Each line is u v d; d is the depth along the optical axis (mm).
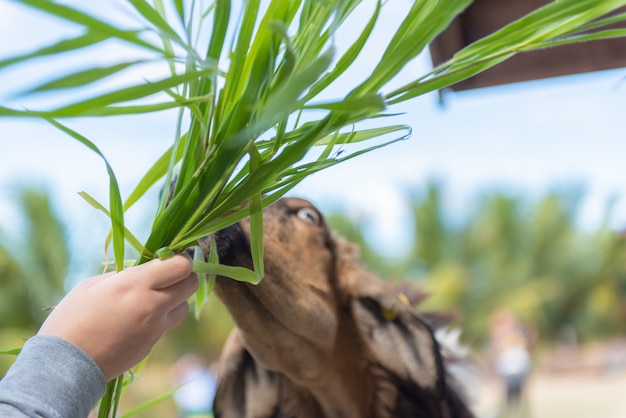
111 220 514
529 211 11758
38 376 458
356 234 9062
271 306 663
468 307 10383
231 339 808
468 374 905
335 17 418
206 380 2543
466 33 791
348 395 764
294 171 528
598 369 9328
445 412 754
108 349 482
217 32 451
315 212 778
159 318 499
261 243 510
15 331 5551
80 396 467
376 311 758
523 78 837
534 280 11117
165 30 385
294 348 699
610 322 11414
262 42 447
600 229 11547
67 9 328
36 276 5828
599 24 466
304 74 383
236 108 461
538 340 10680
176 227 519
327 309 710
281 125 495
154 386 3730
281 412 792
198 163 515
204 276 671
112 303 487
